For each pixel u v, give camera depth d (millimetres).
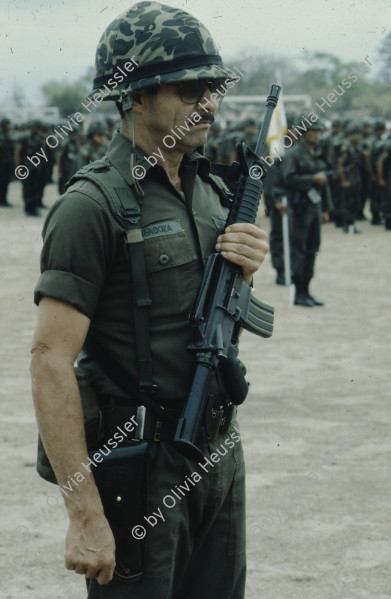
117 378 1927
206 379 1926
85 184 1889
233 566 2090
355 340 7430
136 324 1908
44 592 3201
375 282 10602
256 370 6371
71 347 1845
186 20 1942
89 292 1854
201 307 1931
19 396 5609
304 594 3199
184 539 1985
